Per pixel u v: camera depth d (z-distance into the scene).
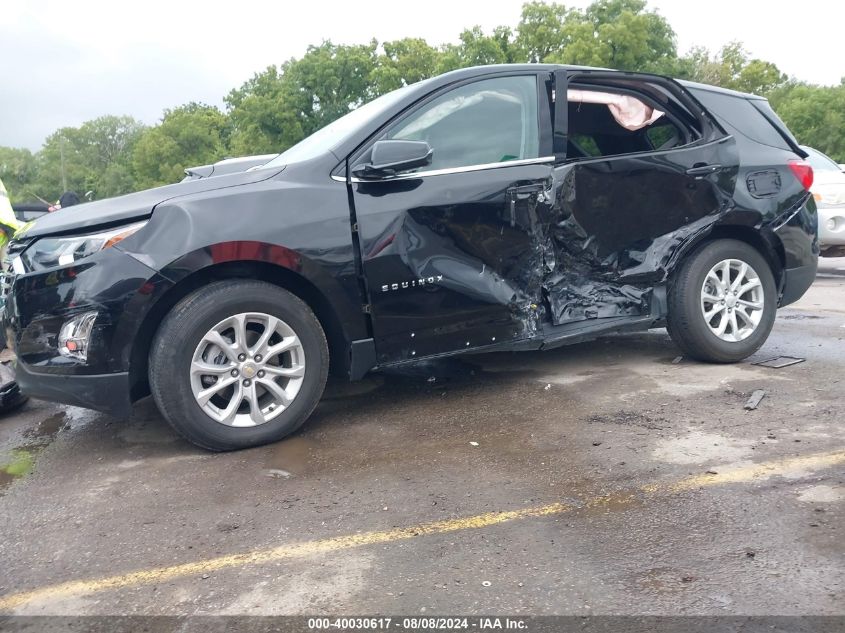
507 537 2.42
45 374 3.24
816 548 2.24
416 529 2.52
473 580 2.18
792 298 4.69
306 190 3.48
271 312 3.39
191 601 2.15
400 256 3.60
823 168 9.49
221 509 2.78
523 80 4.05
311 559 2.35
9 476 3.30
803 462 2.88
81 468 3.34
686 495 2.65
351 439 3.52
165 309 3.33
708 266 4.34
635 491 2.71
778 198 4.48
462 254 3.75
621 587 2.10
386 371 4.80
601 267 4.13
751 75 40.22
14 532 2.69
